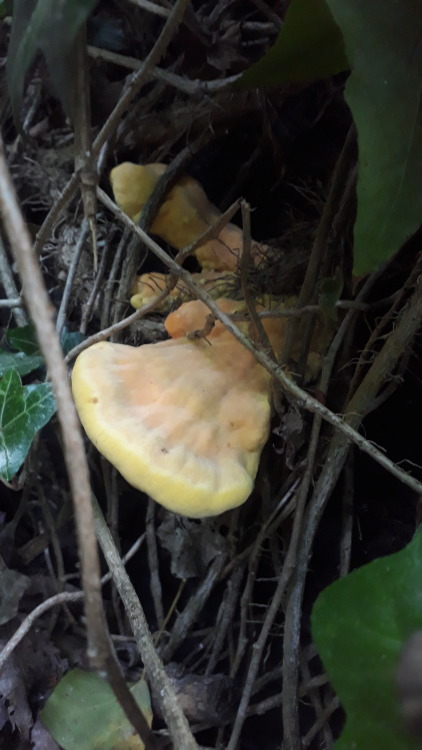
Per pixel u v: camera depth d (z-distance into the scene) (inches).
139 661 16.4
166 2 16.9
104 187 19.2
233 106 17.0
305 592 16.9
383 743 9.0
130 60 17.2
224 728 15.5
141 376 13.9
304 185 17.3
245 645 15.5
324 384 14.1
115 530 17.0
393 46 8.5
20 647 15.6
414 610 9.6
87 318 16.9
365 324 16.1
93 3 9.3
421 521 15.0
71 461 7.1
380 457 12.4
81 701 14.4
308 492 15.3
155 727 14.9
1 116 19.3
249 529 16.6
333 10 8.5
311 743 15.0
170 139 18.4
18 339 16.4
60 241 18.8
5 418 14.5
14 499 18.7
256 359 13.8
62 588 17.0
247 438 13.6
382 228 8.8
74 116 11.4
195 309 15.0
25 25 10.3
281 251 16.3
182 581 17.0
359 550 17.0
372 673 9.3
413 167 8.6
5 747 14.6
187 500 12.2
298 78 12.1
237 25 16.8
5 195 7.0
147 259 18.7
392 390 14.3
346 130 17.4
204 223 17.0
